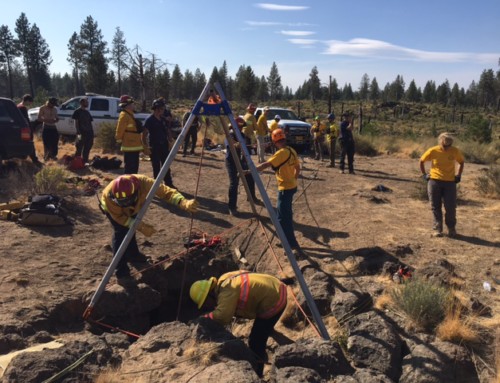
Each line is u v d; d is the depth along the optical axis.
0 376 3.95
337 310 5.39
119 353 4.53
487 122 26.58
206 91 5.44
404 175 14.34
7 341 4.56
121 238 5.98
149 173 12.61
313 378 3.87
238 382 3.69
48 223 7.76
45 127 13.19
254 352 4.79
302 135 19.36
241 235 8.20
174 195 5.51
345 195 11.15
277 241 7.77
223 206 9.77
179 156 16.06
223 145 20.48
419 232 8.22
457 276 6.25
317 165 16.08
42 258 6.60
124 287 5.84
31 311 5.19
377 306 5.50
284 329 5.61
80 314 5.54
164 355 4.23
